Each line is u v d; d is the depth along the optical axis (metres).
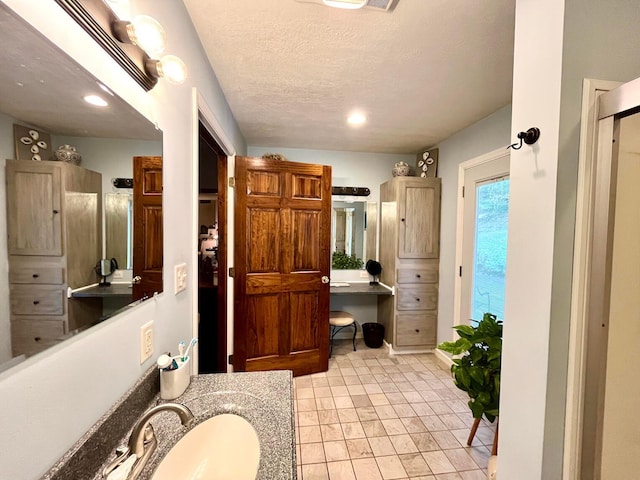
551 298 0.94
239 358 2.40
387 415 2.08
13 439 0.48
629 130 0.85
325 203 2.64
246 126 2.63
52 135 0.55
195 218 1.31
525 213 1.04
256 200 2.41
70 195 0.60
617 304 0.89
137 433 0.64
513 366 1.09
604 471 0.93
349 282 3.52
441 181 3.02
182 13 1.16
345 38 1.38
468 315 2.61
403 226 3.01
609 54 0.93
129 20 0.77
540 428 0.97
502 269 2.22
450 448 1.77
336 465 1.63
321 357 2.69
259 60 1.57
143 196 0.88
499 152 2.19
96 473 0.65
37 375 0.53
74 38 0.58
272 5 1.17
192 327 1.30
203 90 1.45
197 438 0.84
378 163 3.54
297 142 3.12
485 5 1.16
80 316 0.63
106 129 0.70
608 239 0.88
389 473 1.58
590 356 0.92
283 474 0.67
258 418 0.87
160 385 0.95
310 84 1.83
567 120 0.91
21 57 0.48
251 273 2.42
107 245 0.73
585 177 0.92
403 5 1.16
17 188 0.49
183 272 1.19
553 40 0.93
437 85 1.84
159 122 0.96
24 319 0.50
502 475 1.14
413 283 3.06
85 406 0.65
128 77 0.77
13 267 0.48
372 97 2.02
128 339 0.81
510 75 1.71
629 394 0.91
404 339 3.08
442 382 2.54
